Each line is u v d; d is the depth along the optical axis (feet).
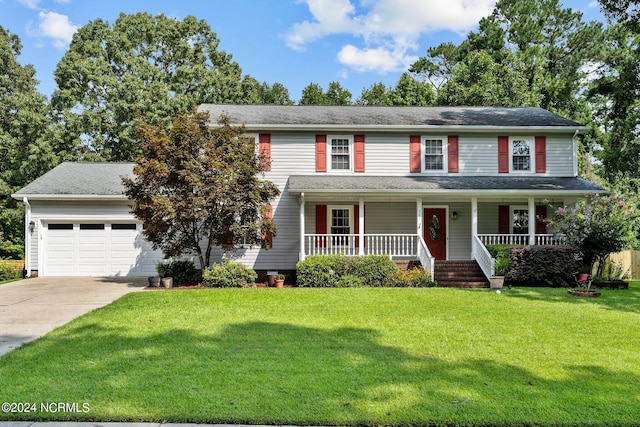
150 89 92.79
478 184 53.52
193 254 54.80
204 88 104.32
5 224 83.56
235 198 45.19
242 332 25.35
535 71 100.27
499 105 90.38
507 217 59.52
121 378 17.65
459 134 58.54
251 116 59.16
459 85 94.43
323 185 51.57
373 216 58.44
